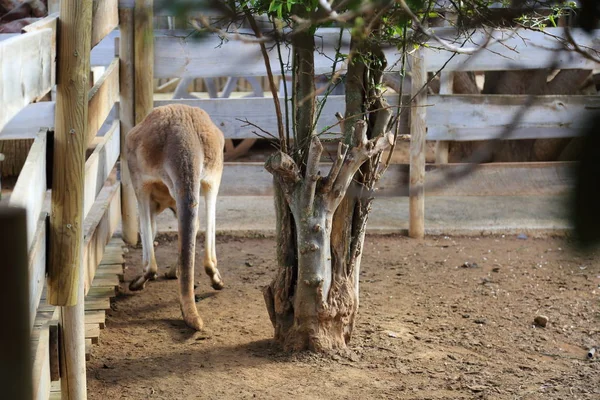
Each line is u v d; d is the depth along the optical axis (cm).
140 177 534
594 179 60
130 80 655
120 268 600
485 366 445
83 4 321
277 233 467
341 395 404
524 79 830
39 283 305
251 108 729
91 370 436
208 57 683
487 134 738
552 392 407
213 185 548
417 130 709
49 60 307
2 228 96
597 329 508
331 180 435
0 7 863
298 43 338
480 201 845
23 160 836
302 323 455
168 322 518
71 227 329
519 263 666
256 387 413
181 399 398
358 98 443
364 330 500
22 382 116
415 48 428
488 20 134
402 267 656
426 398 399
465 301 569
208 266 572
